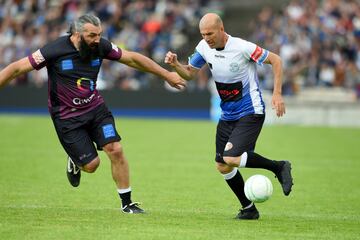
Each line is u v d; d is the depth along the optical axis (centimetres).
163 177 4784
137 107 9912
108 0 11438
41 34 11031
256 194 3114
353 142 7356
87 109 3209
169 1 11562
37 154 5909
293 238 2828
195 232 2883
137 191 4153
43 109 10106
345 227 3120
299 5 10875
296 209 3647
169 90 9850
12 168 5016
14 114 10106
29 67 3133
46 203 3603
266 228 3031
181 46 11106
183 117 9844
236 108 3195
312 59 9862
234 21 12050
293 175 5019
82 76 3170
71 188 4169
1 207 3428
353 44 10119
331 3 10756
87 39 3088
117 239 2712
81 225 2967
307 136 7906
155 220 3131
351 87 9694
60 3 11638
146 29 11056
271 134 8069
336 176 5003
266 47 10231
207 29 3088
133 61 3238
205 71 10012
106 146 3212
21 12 11781
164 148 6594
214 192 4166
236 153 3114
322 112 9412
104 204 3616
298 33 10169
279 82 3122
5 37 11219
